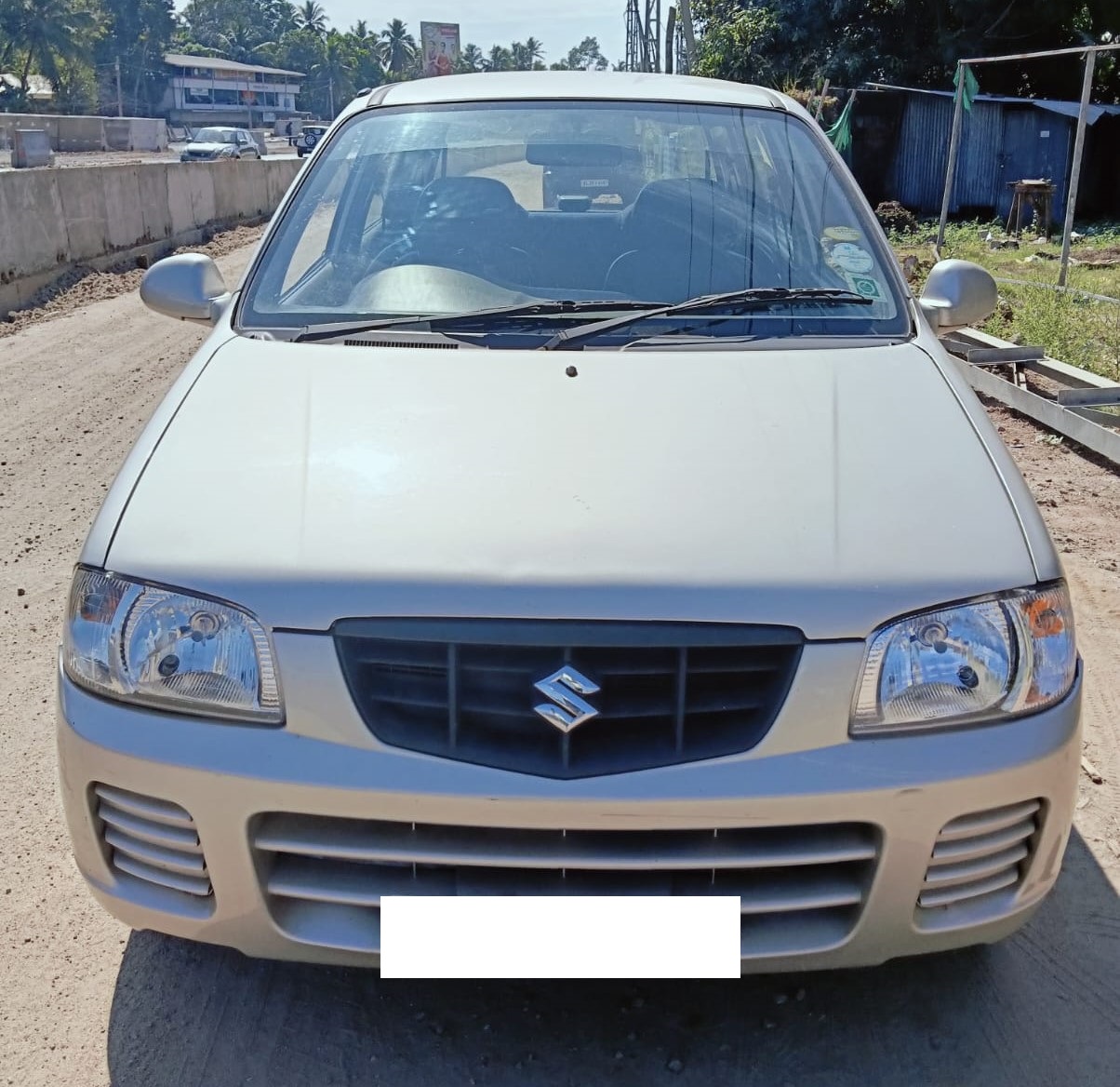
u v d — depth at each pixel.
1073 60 22.34
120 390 7.94
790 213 3.26
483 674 2.02
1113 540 5.02
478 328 2.90
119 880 2.23
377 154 3.46
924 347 2.85
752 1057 2.35
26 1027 2.44
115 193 13.88
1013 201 17.81
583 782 1.97
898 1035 2.41
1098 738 3.50
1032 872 2.18
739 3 26.92
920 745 2.03
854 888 2.08
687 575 2.05
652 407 2.51
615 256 3.17
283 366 2.69
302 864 2.12
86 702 2.15
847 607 2.04
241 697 2.06
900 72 22.75
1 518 5.43
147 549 2.17
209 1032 2.43
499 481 2.26
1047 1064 2.34
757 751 2.00
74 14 80.88
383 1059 2.36
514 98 3.61
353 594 2.04
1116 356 8.00
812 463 2.34
